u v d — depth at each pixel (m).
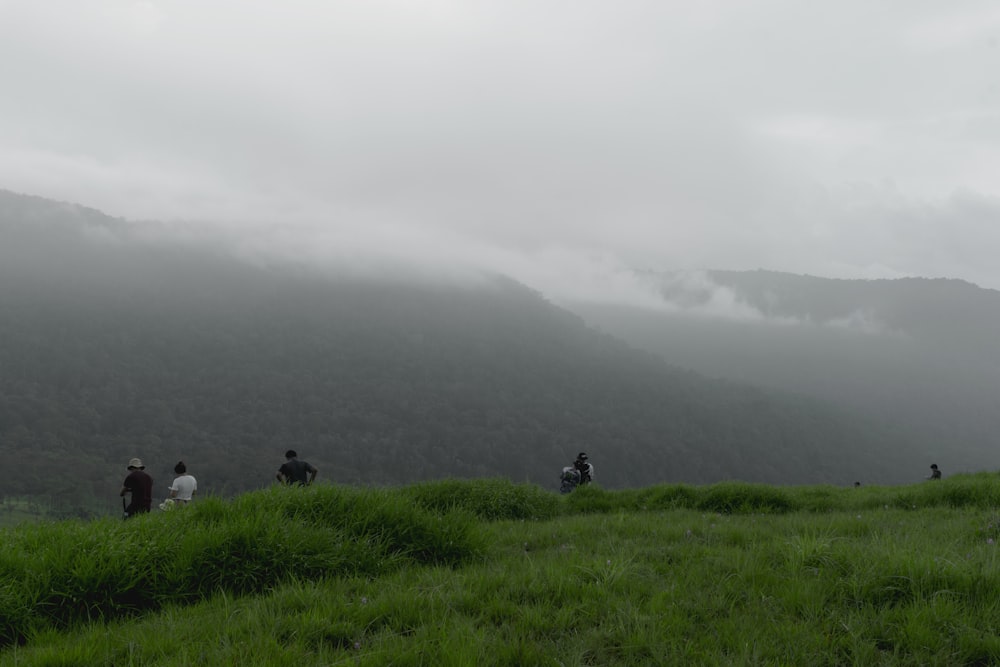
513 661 3.72
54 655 3.98
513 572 5.64
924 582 4.70
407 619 4.46
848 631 4.02
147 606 5.21
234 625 4.38
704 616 4.41
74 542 5.61
